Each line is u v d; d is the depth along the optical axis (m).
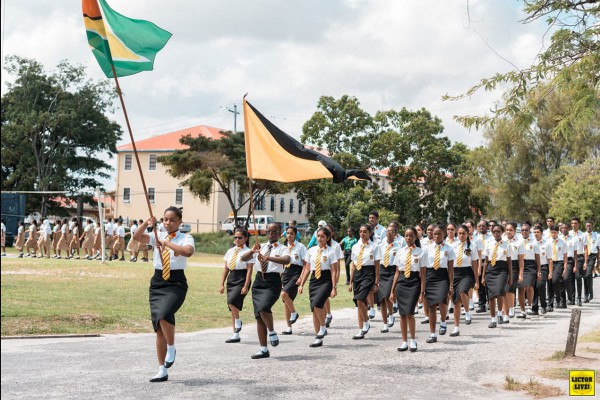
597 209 37.12
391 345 11.27
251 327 13.51
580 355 10.27
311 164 11.27
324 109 56.97
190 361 9.39
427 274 11.63
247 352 10.32
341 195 52.59
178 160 56.41
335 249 11.13
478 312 16.94
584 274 19.33
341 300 19.30
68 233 34.69
